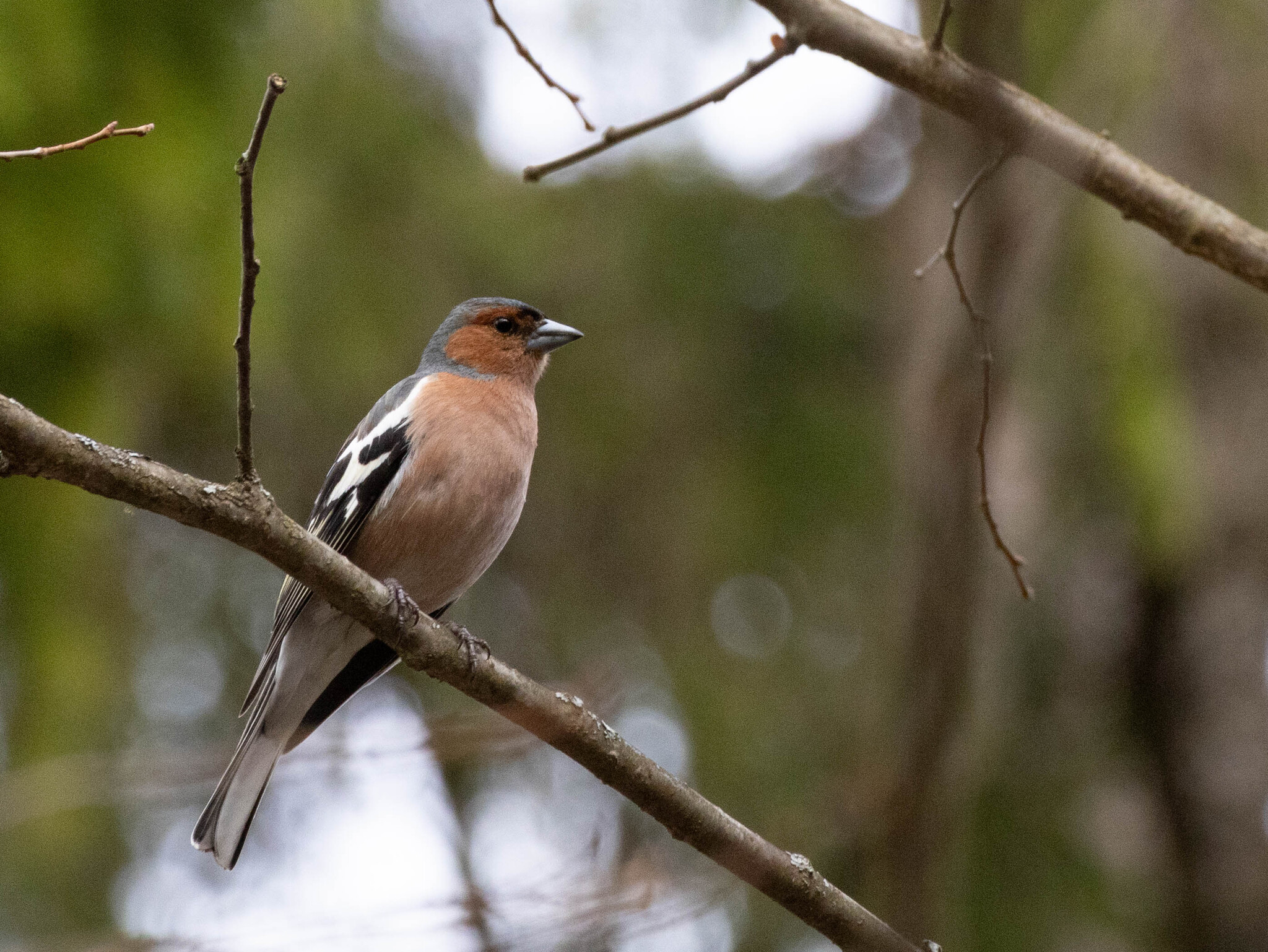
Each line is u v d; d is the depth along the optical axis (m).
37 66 7.90
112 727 10.34
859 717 12.98
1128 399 10.05
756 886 6.46
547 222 13.99
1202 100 12.31
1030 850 10.58
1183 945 12.20
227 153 8.51
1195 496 10.06
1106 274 10.11
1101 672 12.70
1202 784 12.43
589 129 6.43
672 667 13.97
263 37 8.81
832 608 14.09
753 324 14.77
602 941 8.68
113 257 8.24
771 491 14.34
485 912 8.23
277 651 7.97
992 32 7.79
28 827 10.96
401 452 8.46
